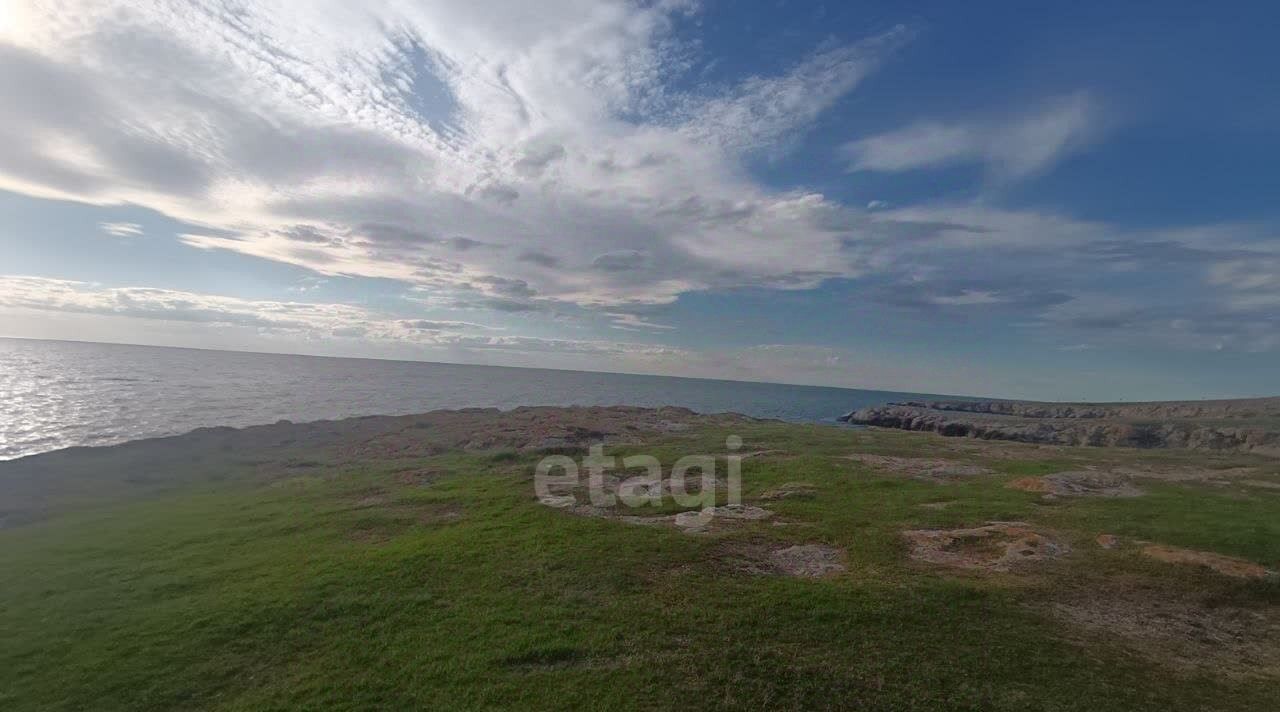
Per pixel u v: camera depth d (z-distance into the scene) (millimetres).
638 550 15438
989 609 11906
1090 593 12773
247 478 28359
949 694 9148
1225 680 9727
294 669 10375
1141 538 16078
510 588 13242
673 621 11406
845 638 10719
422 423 43156
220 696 9742
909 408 89188
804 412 92750
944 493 21453
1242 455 32969
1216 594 12695
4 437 40656
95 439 41500
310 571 14758
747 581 13445
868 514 18844
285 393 78062
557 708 8859
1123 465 28438
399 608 12445
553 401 90812
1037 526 17250
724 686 9273
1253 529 16703
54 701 9789
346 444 36125
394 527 18594
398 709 9047
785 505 20000
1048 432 56000
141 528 19562
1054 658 10195
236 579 14594
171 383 82312
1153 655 10430
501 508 20062
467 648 10672
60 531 19500
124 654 11109
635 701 8953
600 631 11070
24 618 12742
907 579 13406
